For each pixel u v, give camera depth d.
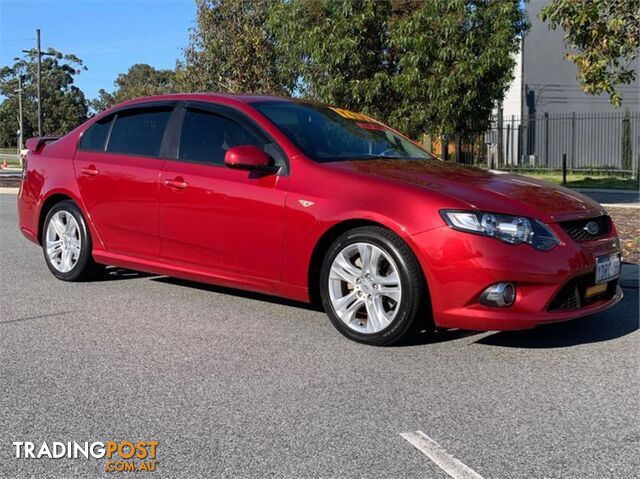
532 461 3.02
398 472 2.93
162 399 3.73
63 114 77.69
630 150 26.56
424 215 4.32
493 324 4.18
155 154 5.82
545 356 4.42
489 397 3.74
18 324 5.19
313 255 4.80
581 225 4.52
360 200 4.55
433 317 4.35
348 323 4.68
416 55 10.73
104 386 3.93
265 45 16.08
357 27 11.12
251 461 3.04
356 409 3.59
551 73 29.72
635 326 5.09
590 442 3.20
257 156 4.91
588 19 8.34
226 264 5.28
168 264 5.70
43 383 3.98
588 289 4.46
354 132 5.66
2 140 81.38
